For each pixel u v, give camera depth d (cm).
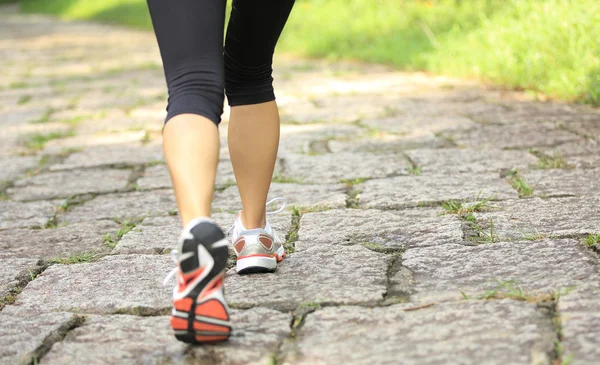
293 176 509
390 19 1271
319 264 327
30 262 364
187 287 226
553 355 228
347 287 297
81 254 377
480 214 388
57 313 291
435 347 238
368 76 992
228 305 287
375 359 235
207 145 238
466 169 491
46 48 1697
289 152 584
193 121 240
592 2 769
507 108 700
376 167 516
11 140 713
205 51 248
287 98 851
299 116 736
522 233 352
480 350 234
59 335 274
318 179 496
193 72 246
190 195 231
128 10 2492
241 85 302
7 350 262
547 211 383
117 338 266
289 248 358
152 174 551
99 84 1080
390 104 769
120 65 1310
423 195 434
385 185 464
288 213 421
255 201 318
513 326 248
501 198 417
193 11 250
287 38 1408
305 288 299
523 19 888
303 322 269
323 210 427
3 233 424
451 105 739
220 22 254
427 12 1230
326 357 238
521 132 591
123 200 484
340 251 343
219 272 226
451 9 1184
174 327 232
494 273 301
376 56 1131
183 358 245
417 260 323
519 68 810
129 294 308
